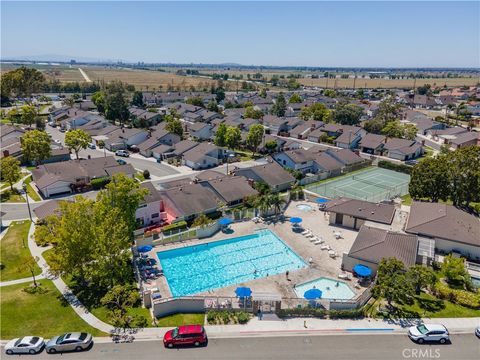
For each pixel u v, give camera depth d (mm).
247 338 33156
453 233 48188
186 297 37281
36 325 35188
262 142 108500
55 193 72625
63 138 121438
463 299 37844
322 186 79812
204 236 54406
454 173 57906
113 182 46656
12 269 45688
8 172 71312
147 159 101250
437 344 32219
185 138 125125
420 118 149750
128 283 41156
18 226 57750
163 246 51000
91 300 39344
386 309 36938
